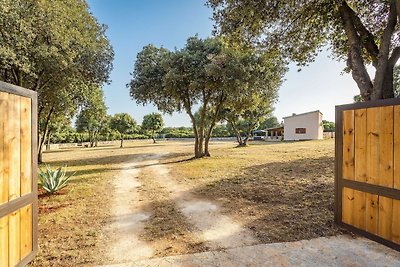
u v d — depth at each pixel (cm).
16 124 265
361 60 501
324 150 1681
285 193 614
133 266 293
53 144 3641
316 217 444
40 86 1151
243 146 2625
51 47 901
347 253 312
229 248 335
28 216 286
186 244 353
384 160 318
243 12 593
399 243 300
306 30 673
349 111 369
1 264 239
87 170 1155
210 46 1377
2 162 243
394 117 307
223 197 614
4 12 710
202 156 1605
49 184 682
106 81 1334
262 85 1381
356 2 584
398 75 1194
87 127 4056
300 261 294
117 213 509
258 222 435
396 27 532
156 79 1475
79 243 364
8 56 763
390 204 311
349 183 368
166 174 1000
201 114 1619
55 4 865
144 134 5722
